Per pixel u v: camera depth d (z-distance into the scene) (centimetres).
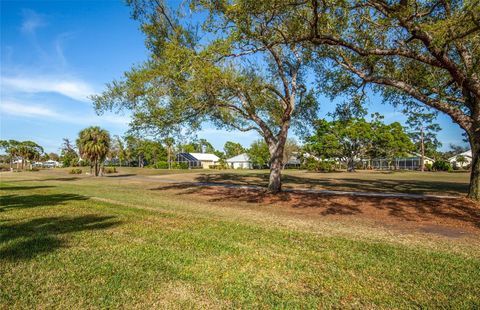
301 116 1761
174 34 1228
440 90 1172
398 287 418
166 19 1275
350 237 711
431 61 941
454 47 1066
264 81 1519
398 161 6875
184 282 417
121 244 594
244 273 454
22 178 3362
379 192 1684
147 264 482
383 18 861
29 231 700
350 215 1059
